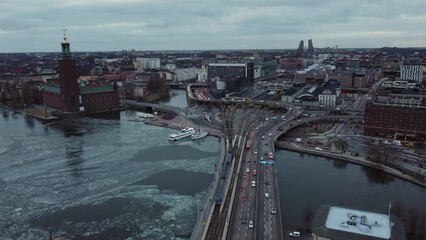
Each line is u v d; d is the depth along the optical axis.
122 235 191.25
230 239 167.75
